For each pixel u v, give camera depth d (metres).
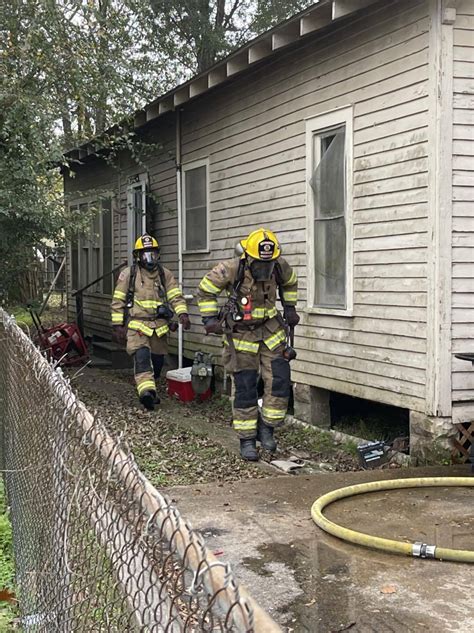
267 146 8.92
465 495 4.88
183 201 11.64
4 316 5.93
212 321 6.55
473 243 6.05
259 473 6.43
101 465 2.09
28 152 9.59
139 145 12.45
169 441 7.66
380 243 6.77
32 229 10.30
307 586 3.46
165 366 12.53
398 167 6.50
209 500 4.86
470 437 6.08
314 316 7.94
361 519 4.41
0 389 6.34
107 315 15.48
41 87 10.34
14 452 4.75
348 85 7.24
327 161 7.67
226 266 6.45
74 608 2.24
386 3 6.57
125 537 1.84
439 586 3.42
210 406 9.58
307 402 8.14
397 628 3.02
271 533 4.20
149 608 1.64
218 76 9.03
